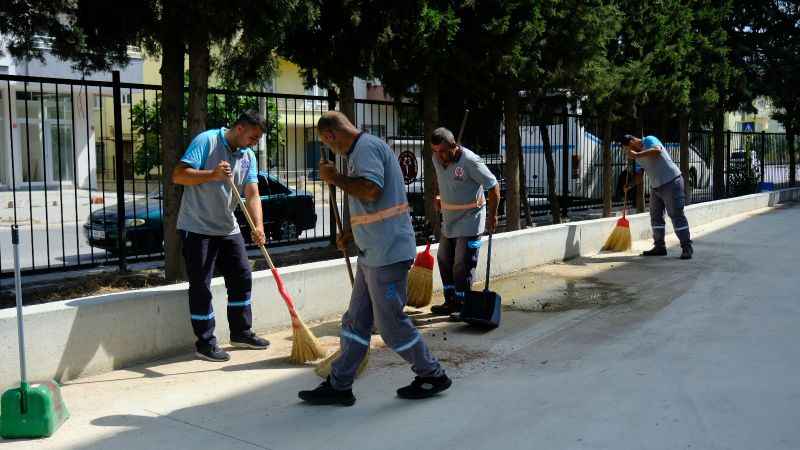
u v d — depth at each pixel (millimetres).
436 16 8359
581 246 10742
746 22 19672
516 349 5875
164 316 5566
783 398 4590
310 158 11141
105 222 8930
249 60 8898
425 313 7156
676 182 10336
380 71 8875
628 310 7234
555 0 9555
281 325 6398
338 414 4426
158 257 9148
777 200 19453
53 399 4117
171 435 4070
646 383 4934
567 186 14492
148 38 7918
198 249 5449
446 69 9492
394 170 4496
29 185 7617
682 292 8078
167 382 5008
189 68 7430
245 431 4141
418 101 10859
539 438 4027
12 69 17828
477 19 9109
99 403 4570
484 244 8656
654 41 13227
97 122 19656
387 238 4406
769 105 23156
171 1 6691
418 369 4613
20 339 3996
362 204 4449
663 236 10688
